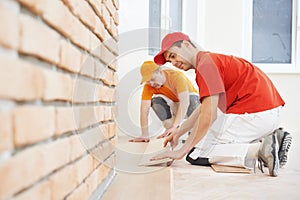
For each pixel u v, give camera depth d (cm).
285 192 175
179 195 166
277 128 268
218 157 249
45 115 68
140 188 148
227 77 260
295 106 436
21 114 56
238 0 436
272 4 451
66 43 85
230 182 198
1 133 49
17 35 54
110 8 156
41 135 66
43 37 67
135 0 369
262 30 454
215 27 438
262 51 454
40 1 64
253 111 256
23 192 57
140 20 370
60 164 80
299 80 436
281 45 451
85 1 105
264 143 224
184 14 435
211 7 438
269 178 213
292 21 448
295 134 420
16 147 55
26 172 58
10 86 51
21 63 55
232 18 437
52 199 73
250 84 260
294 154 323
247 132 256
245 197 164
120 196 134
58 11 76
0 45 49
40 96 65
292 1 447
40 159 65
